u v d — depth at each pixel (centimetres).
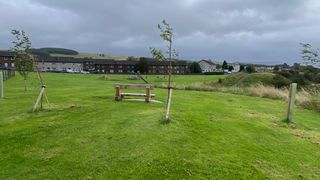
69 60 14088
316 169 790
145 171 711
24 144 885
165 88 3117
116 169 719
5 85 3241
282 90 2781
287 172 757
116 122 1087
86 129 1009
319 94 2055
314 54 2136
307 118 1502
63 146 863
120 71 14412
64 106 1470
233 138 977
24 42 2436
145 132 954
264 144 953
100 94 2111
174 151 816
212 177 698
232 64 17275
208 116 1262
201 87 3147
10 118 1198
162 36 1194
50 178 684
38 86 3122
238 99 2200
